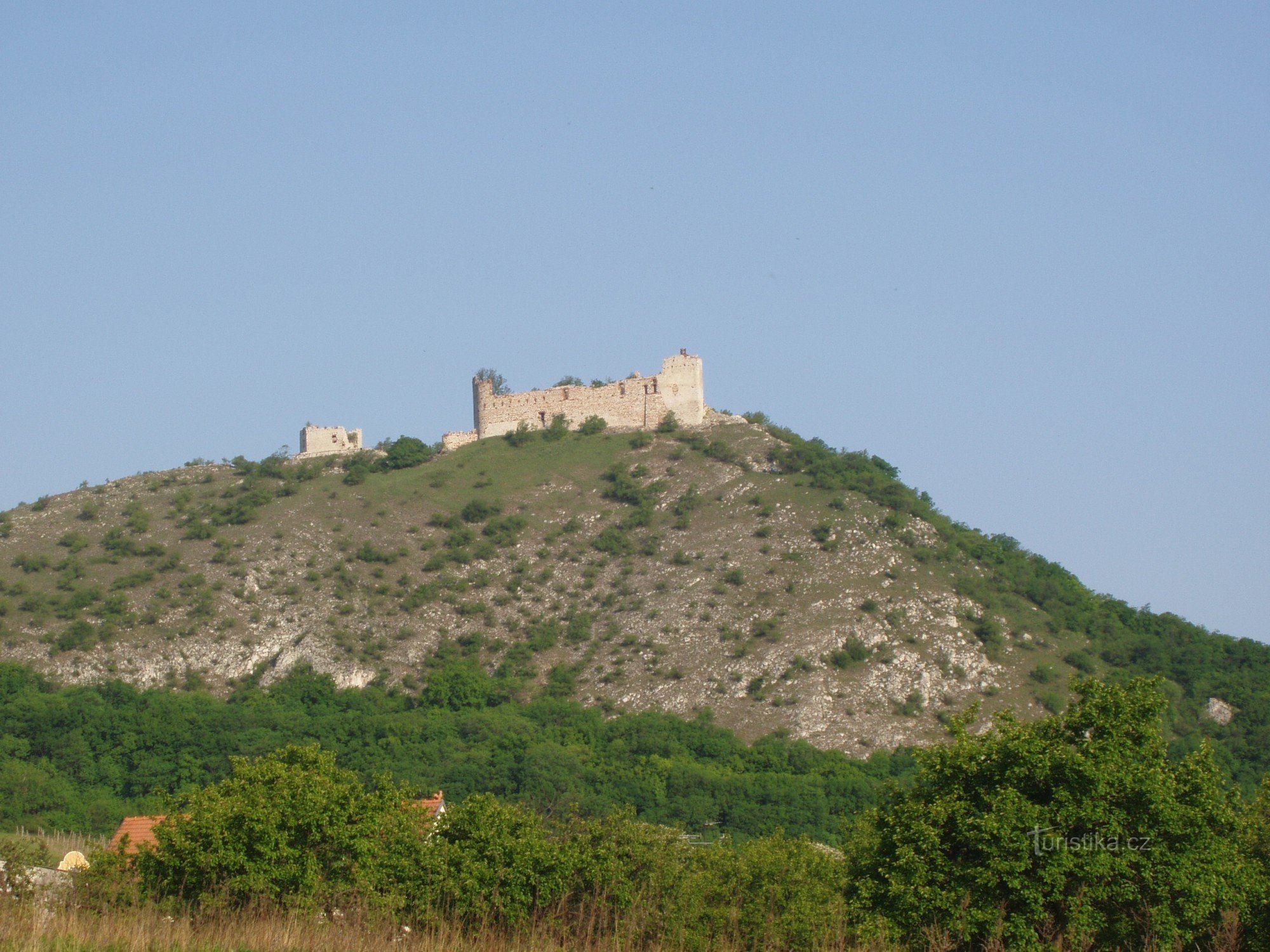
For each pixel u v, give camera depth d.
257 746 138.50
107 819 127.06
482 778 131.25
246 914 59.47
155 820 68.31
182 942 54.28
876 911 52.22
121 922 55.38
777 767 135.62
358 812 65.88
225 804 63.84
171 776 134.75
